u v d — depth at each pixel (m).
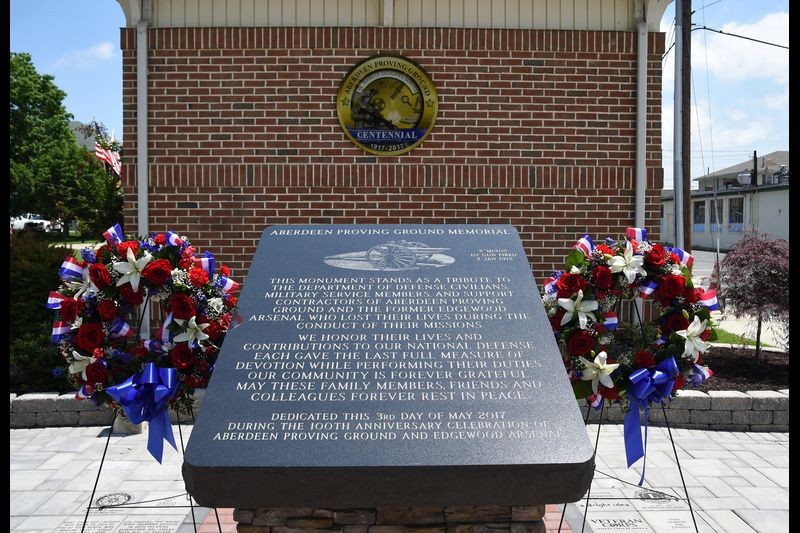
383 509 3.34
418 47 6.98
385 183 6.98
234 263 6.96
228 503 2.96
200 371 4.05
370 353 3.43
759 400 6.74
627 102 7.10
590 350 4.04
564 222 7.08
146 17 6.90
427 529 3.34
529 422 3.12
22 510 4.88
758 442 6.40
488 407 3.18
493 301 3.76
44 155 35.75
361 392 3.23
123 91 6.93
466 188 7.02
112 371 4.10
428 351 3.44
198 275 4.16
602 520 4.76
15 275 7.40
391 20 6.98
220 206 6.95
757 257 8.19
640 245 4.36
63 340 4.21
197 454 2.96
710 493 5.24
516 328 3.59
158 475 5.54
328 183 6.96
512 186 7.03
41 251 7.65
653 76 7.12
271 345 3.47
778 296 8.02
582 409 6.79
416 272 3.96
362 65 6.95
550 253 7.08
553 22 7.09
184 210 6.95
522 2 7.08
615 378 4.14
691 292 4.30
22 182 34.28
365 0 7.02
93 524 4.65
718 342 9.98
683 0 10.19
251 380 3.28
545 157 7.05
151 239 4.43
